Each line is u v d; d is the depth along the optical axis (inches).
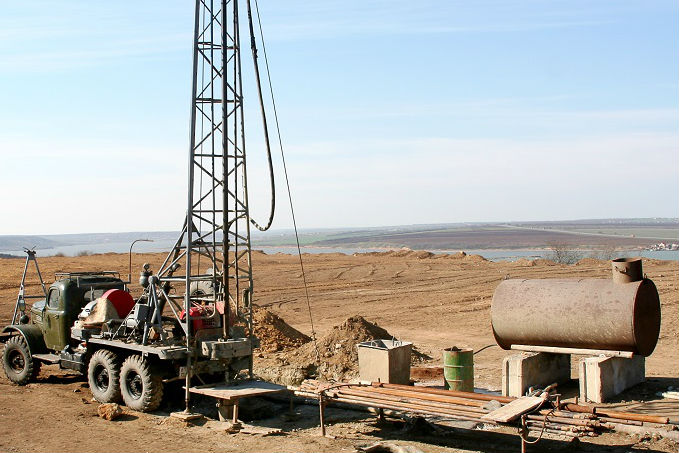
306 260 2364.7
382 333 682.8
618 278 497.0
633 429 407.5
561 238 7573.8
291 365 608.4
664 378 557.0
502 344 540.4
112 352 514.3
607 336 487.2
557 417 358.0
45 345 592.4
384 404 400.5
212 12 516.7
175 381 508.1
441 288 1421.0
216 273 519.8
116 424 455.2
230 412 463.5
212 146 511.2
